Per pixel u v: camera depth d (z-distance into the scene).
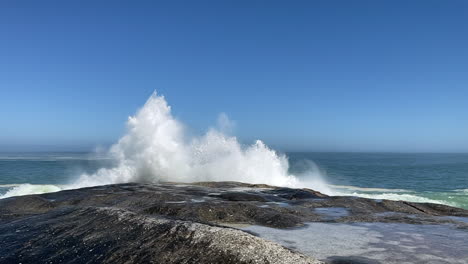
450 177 46.72
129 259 6.43
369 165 74.19
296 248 6.64
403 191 30.34
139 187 14.80
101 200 11.66
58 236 7.96
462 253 6.44
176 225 7.21
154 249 6.58
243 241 6.12
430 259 6.10
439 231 8.09
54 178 37.03
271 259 5.60
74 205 11.16
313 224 8.72
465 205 22.92
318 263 5.55
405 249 6.66
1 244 7.75
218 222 8.98
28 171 45.62
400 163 85.62
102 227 8.09
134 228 7.63
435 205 11.39
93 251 6.98
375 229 8.24
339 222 8.98
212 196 12.71
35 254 7.18
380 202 11.67
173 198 11.45
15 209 11.16
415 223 8.91
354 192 28.47
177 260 6.09
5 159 79.62
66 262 6.73
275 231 7.96
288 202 11.73
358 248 6.69
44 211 10.88
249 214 9.62
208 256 5.98
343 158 122.75
